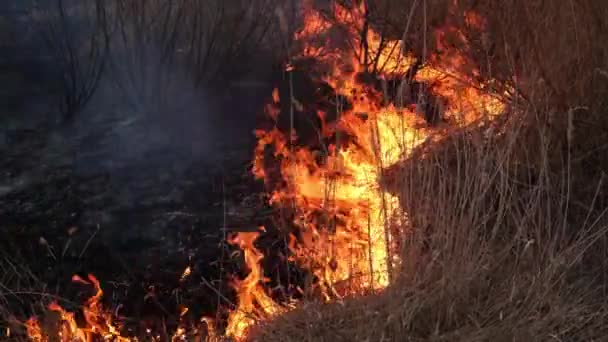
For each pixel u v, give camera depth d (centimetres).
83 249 356
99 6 532
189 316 314
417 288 276
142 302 321
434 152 340
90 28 562
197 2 545
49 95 510
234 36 543
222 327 306
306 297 288
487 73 384
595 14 355
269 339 281
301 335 278
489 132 312
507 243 304
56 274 338
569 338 269
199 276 338
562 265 291
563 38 358
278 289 325
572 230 312
